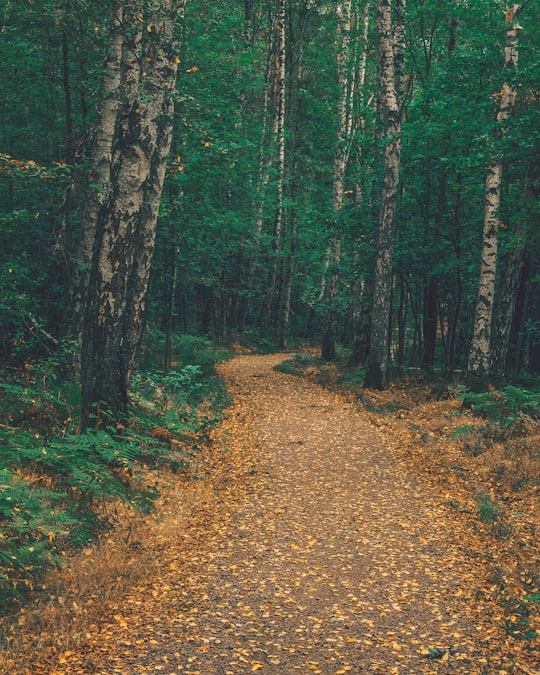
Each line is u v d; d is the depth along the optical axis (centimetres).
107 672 503
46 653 525
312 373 2339
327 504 962
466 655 543
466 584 691
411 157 2022
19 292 1523
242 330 3872
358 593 668
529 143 1462
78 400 1166
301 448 1295
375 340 1945
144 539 781
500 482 1083
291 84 3781
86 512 807
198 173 1970
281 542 811
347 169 2791
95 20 1460
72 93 1855
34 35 1548
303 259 4212
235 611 621
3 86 1850
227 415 1603
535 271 2259
